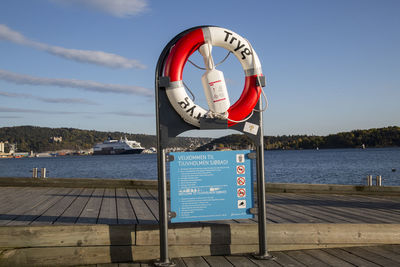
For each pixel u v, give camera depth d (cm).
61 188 754
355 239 327
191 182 298
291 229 320
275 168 3619
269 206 494
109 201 545
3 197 589
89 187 770
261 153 307
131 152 14038
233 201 306
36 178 775
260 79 306
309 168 3488
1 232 283
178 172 296
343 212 433
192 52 305
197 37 294
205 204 300
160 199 285
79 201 539
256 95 307
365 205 506
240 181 308
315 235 322
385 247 325
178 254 303
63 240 289
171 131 291
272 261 289
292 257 299
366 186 647
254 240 314
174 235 303
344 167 3519
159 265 280
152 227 302
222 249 310
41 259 287
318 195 650
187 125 295
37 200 549
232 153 307
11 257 283
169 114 291
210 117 295
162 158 287
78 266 290
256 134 308
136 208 468
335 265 277
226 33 300
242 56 307
